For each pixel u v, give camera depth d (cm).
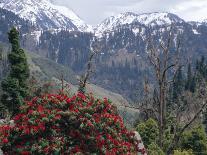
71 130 1794
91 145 1786
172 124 3966
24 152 1719
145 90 3869
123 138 1930
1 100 5522
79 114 1820
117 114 1975
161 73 3447
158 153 3180
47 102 1888
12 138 1783
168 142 3856
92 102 1903
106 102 1930
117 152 1819
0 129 1805
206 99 3403
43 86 5791
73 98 1892
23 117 1819
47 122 1773
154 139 4262
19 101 5450
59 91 2036
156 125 4319
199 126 4503
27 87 5638
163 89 3422
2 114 5528
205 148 4459
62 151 1744
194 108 3762
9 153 1755
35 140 1759
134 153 1902
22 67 5572
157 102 3509
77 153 1727
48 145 1725
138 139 2073
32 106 1891
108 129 1836
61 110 1833
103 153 1778
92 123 1809
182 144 4462
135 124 5222
